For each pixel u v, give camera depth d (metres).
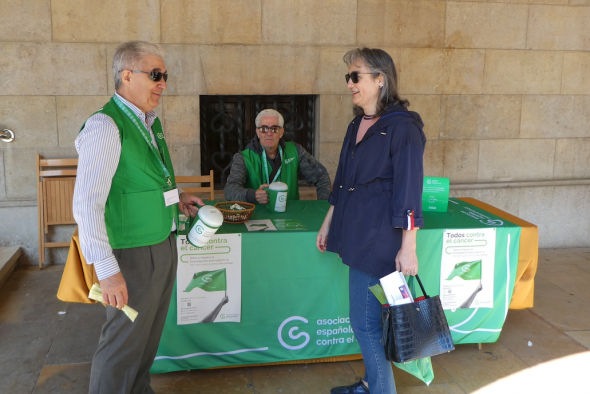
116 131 1.85
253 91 4.32
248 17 4.19
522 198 4.89
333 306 2.69
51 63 4.01
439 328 2.12
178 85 4.20
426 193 3.04
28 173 4.15
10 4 3.88
